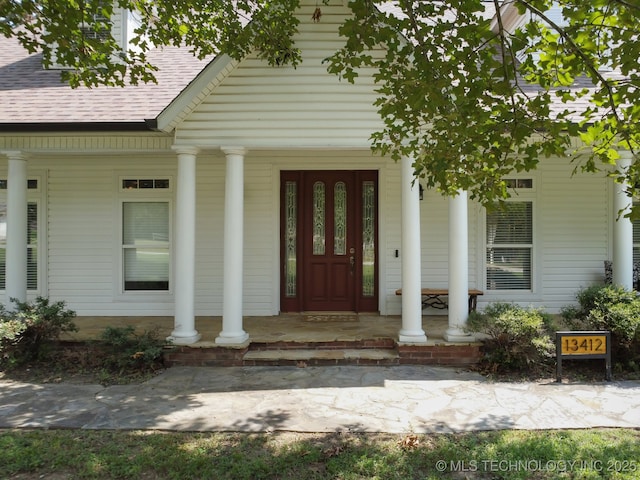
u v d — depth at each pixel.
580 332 5.34
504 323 5.62
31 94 7.39
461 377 5.54
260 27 5.63
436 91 3.29
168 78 7.98
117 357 5.74
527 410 4.46
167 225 8.39
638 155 3.38
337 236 8.56
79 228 8.33
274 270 8.34
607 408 4.50
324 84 6.11
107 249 8.33
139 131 6.42
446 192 4.04
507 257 8.38
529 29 3.23
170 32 5.80
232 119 6.12
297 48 6.03
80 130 6.36
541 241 8.29
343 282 8.58
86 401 4.75
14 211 6.74
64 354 6.01
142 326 7.42
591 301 6.11
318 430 4.01
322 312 8.49
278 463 3.41
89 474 3.28
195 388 5.16
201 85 5.90
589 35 3.38
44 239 8.30
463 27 3.25
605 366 5.44
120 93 7.40
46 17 4.57
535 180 8.29
